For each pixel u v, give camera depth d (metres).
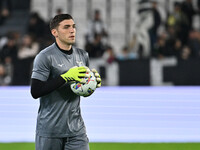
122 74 34.16
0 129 19.84
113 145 16.80
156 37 38.38
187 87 33.38
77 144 10.23
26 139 17.97
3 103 26.67
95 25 38.84
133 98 28.59
